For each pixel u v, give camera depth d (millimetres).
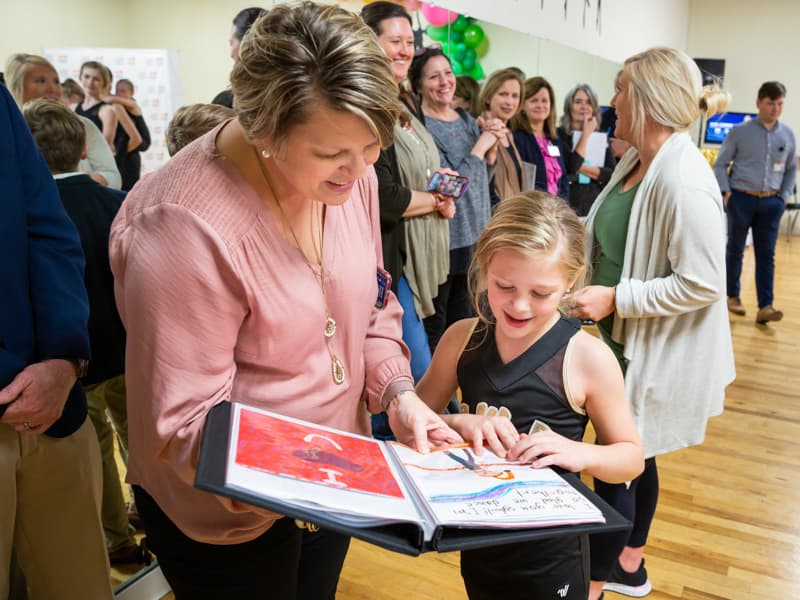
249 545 961
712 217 1458
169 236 773
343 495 699
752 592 1930
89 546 1288
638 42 6301
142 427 840
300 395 912
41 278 1110
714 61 8719
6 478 1095
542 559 1175
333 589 1196
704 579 1981
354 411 1032
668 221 1502
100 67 1477
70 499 1237
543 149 3270
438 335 2619
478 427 1044
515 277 1098
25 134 1124
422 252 2258
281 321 852
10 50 1302
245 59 712
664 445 1648
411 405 1004
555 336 1194
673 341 1589
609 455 1072
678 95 1503
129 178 1586
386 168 2066
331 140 701
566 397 1184
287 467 717
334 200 783
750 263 6965
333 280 916
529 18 3588
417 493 780
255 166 827
